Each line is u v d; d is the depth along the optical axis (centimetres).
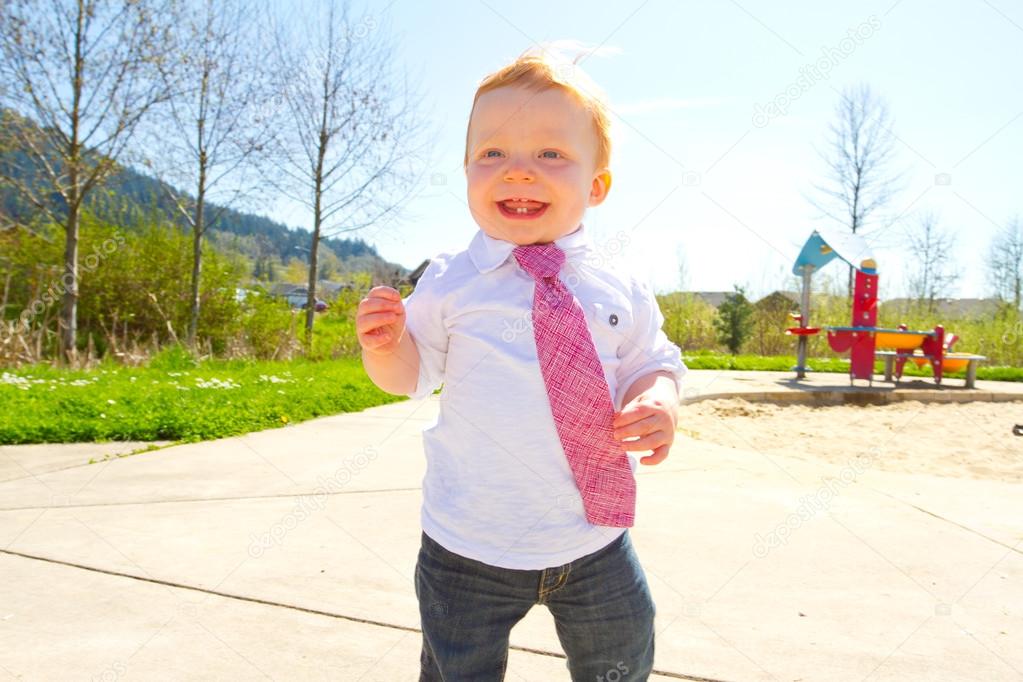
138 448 485
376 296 144
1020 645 218
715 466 454
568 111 147
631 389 154
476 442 142
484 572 138
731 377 1123
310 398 681
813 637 222
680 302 2106
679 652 212
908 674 201
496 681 145
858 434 668
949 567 279
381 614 234
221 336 1488
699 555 288
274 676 196
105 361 1111
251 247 1728
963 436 662
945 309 2042
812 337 1872
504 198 146
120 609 235
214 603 240
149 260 1522
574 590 142
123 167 1153
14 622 225
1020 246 1934
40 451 471
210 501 357
